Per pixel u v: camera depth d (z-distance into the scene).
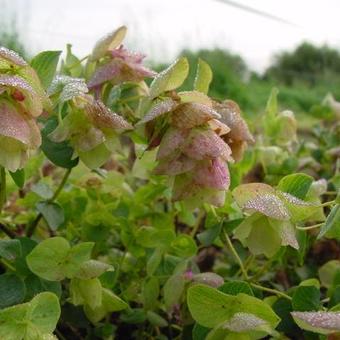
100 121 0.14
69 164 0.16
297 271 0.19
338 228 0.14
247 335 0.13
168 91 0.15
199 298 0.13
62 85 0.15
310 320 0.11
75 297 0.14
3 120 0.12
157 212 0.20
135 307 0.18
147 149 0.14
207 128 0.14
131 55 0.16
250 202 0.13
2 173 0.16
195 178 0.14
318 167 0.26
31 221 0.19
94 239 0.18
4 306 0.13
